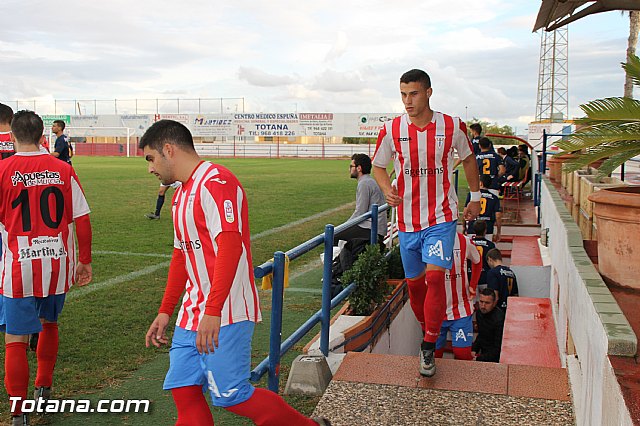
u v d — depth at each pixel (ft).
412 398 12.25
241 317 8.83
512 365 13.79
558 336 16.53
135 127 190.90
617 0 17.95
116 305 20.72
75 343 16.74
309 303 21.93
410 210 13.71
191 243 8.81
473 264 18.53
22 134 12.34
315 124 179.01
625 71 11.73
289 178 89.92
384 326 20.04
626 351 6.97
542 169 41.50
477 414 11.53
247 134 184.14
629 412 5.73
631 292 10.84
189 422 9.01
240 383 8.85
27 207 12.18
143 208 50.52
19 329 12.00
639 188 11.74
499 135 55.72
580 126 13.94
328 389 12.73
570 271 12.26
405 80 13.01
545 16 19.13
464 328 18.42
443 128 13.19
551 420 11.19
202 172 8.80
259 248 33.27
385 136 13.62
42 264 12.25
